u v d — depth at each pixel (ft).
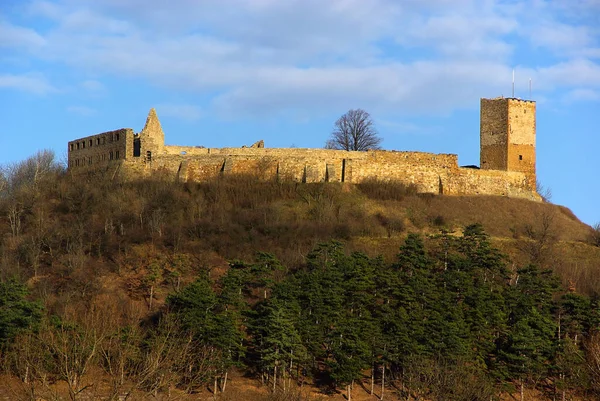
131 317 260.01
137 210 359.66
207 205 368.48
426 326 254.88
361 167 397.60
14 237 340.39
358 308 272.31
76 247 324.60
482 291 271.90
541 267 318.04
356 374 241.55
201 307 251.19
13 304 244.63
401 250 300.20
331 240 311.27
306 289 269.64
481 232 330.34
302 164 395.55
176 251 323.98
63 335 175.73
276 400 221.87
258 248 327.88
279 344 244.42
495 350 262.67
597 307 272.72
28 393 155.53
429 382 224.74
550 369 254.47
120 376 150.20
